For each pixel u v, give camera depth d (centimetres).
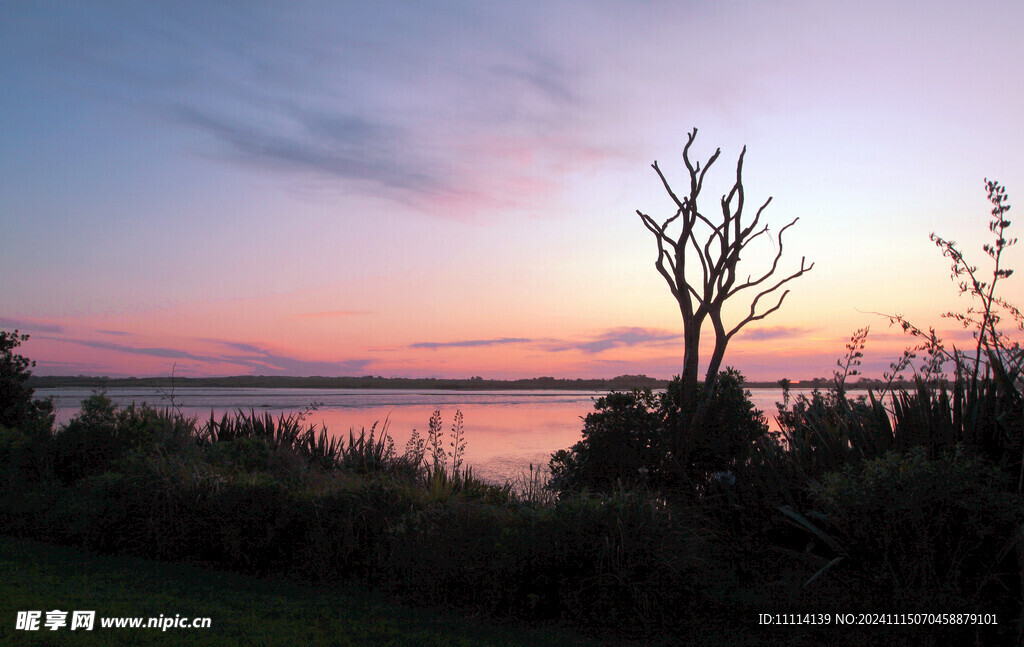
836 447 686
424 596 627
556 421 3231
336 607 606
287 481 816
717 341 859
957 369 665
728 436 791
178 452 985
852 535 579
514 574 600
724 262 879
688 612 569
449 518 660
